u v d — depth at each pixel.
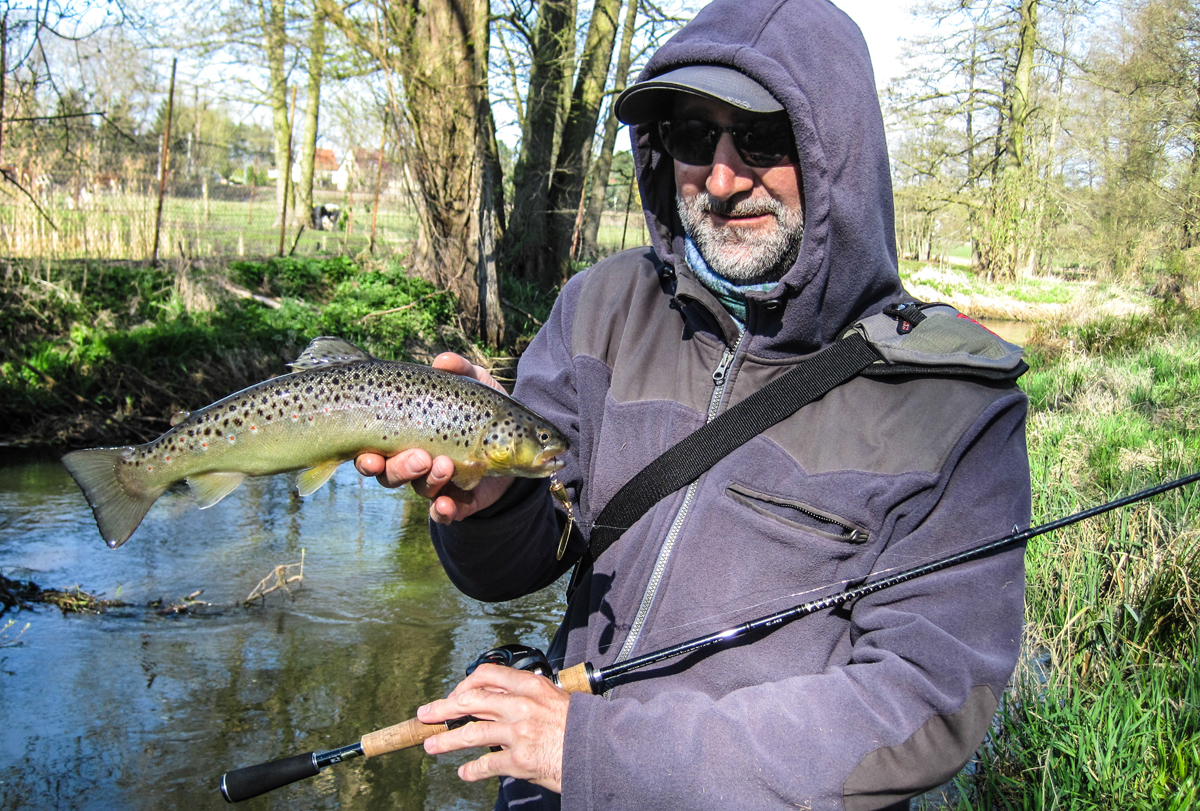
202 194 24.48
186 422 1.98
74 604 5.77
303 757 1.78
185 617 5.70
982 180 30.86
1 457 9.37
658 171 2.00
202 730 4.36
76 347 11.28
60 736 4.25
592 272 2.14
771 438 1.67
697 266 1.84
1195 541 4.58
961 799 3.10
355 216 28.44
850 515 1.58
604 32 22.42
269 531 7.52
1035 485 5.86
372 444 1.87
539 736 1.50
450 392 1.82
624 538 1.78
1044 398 10.01
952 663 1.42
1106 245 27.16
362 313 14.91
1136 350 13.90
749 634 1.61
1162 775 2.96
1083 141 28.31
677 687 1.65
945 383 1.61
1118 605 4.30
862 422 1.63
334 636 5.50
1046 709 3.35
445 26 15.51
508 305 18.81
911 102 29.67
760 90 1.67
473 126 16.08
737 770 1.36
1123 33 26.83
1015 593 1.53
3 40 8.42
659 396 1.84
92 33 9.30
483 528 1.83
